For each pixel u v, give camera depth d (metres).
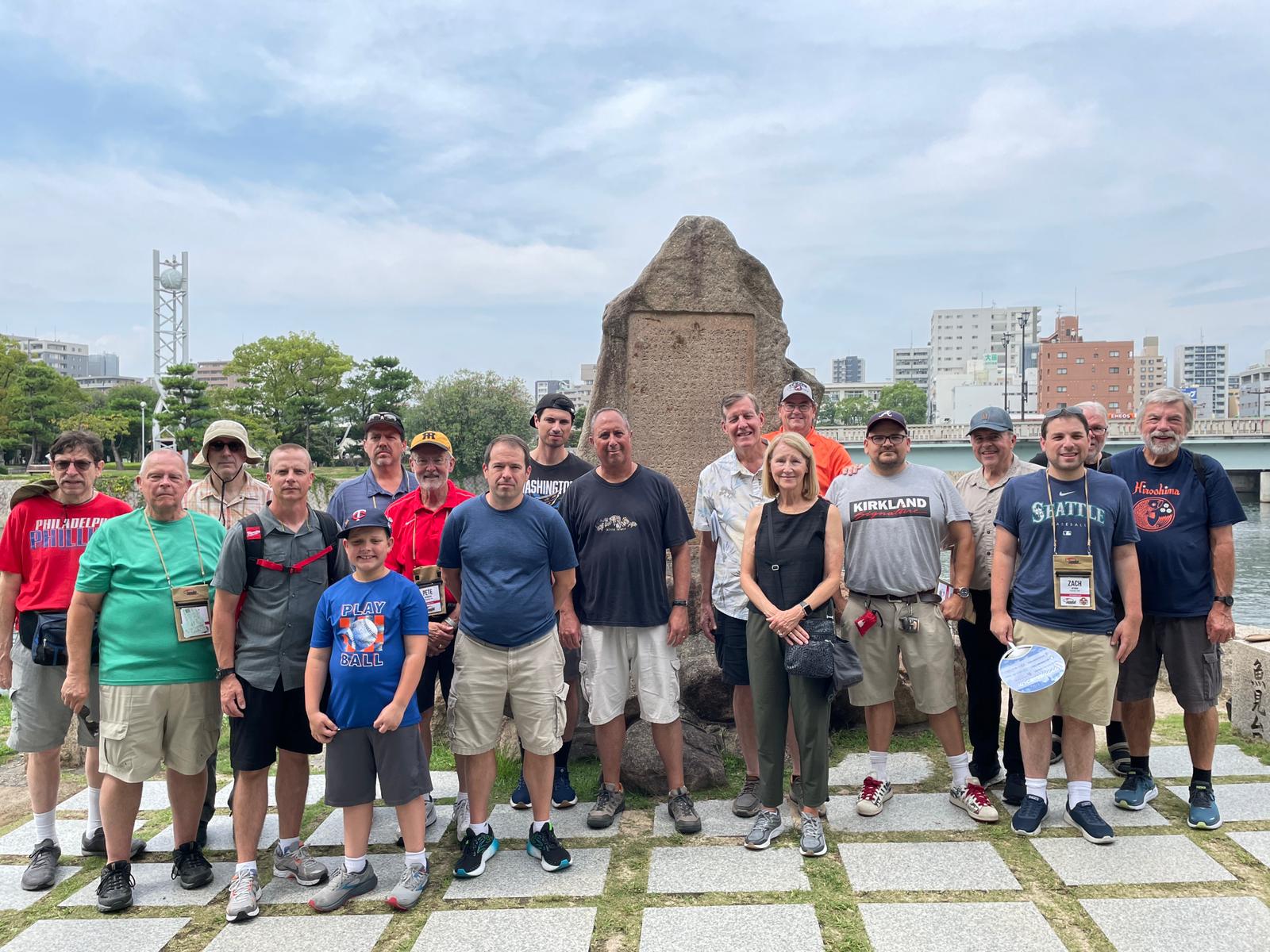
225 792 4.58
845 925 3.01
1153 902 3.08
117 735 3.31
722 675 4.88
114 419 45.09
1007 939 2.89
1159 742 4.92
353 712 3.28
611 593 3.89
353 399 47.06
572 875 3.47
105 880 3.35
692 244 5.93
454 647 3.87
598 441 3.93
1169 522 3.81
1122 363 83.06
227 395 45.19
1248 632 5.36
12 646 3.70
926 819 3.89
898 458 3.94
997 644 4.14
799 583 3.58
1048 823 3.78
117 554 3.42
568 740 4.24
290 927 3.15
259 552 3.39
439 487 4.09
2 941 3.10
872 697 3.94
